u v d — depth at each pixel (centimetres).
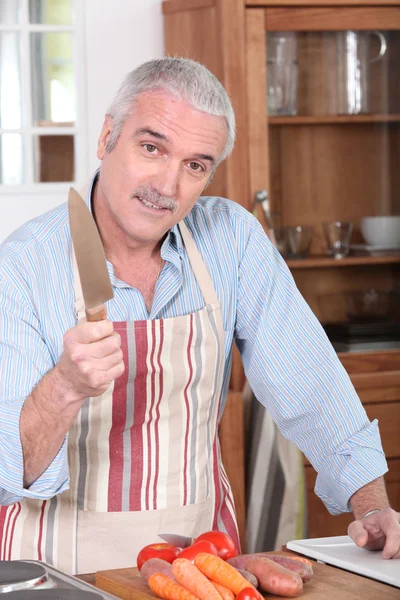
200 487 169
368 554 144
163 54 308
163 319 165
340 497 162
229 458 277
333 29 289
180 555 130
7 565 128
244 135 283
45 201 305
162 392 166
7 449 139
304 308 179
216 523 174
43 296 160
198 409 170
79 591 118
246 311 178
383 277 301
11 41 297
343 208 298
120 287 166
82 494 162
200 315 169
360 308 298
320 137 294
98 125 307
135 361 163
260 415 274
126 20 306
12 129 300
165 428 167
